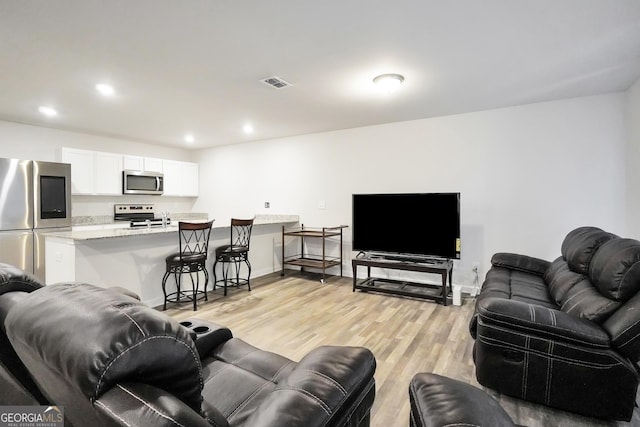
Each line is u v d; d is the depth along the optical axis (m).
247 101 3.66
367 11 1.98
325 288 4.46
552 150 3.70
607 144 3.44
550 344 1.80
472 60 2.64
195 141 6.03
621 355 1.69
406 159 4.57
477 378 2.03
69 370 0.64
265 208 5.95
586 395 1.74
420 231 4.10
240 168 6.25
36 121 4.53
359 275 5.05
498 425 0.84
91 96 3.49
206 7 1.93
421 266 3.88
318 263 4.90
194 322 1.71
